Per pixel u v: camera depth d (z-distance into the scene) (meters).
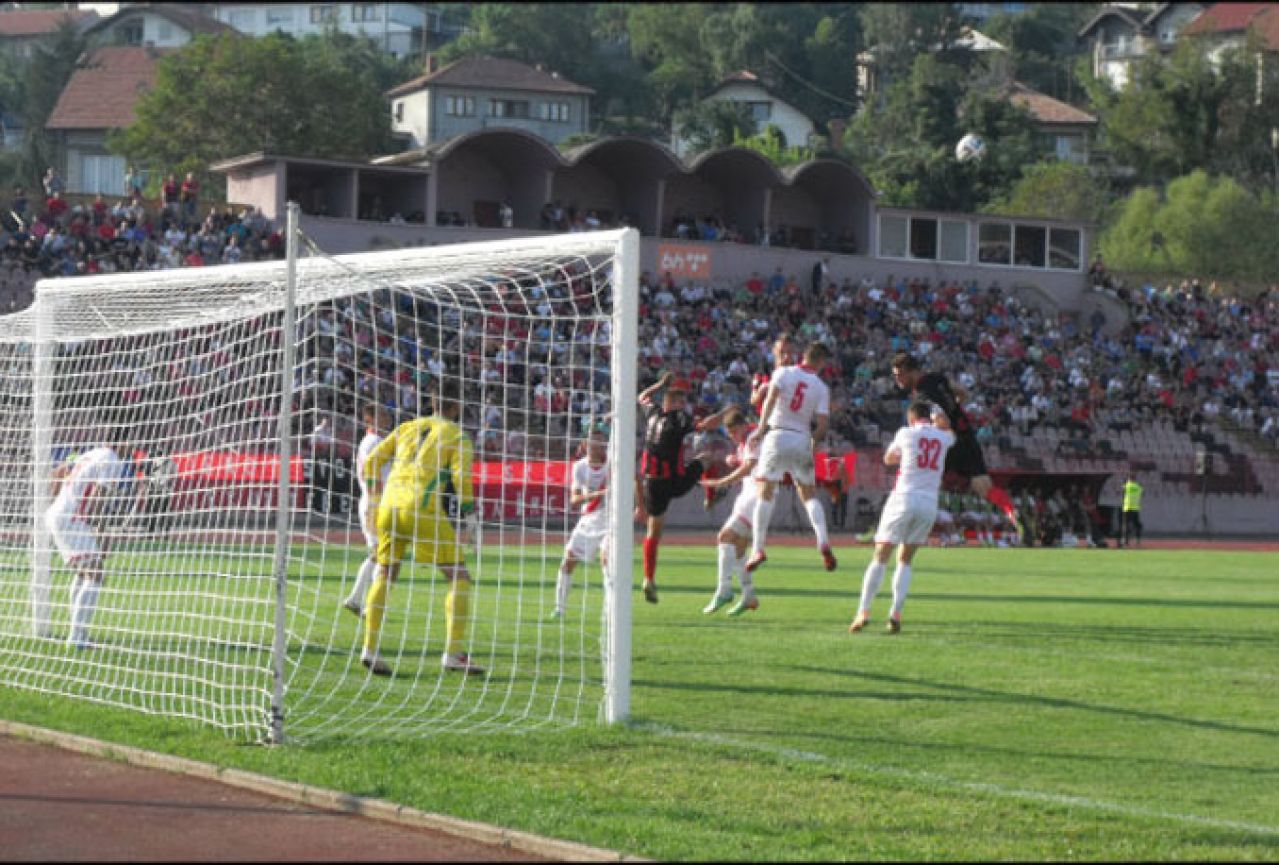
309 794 7.14
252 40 71.06
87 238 38.62
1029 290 55.31
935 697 10.17
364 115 72.12
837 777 7.59
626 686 9.19
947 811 6.90
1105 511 35.78
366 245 44.50
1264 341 54.38
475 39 108.56
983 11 134.75
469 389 21.91
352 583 17.38
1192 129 87.56
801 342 46.53
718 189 53.62
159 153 68.81
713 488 14.97
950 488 34.62
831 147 93.06
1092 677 11.25
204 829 6.65
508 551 23.84
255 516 11.93
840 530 39.38
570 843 6.25
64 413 12.93
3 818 6.82
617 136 50.09
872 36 115.06
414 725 8.92
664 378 14.90
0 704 9.62
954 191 80.38
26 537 13.12
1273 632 14.59
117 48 90.94
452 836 6.54
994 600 17.80
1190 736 9.07
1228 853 6.26
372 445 13.24
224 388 11.77
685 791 7.23
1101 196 85.38
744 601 14.70
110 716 9.16
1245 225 75.44
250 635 11.26
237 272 10.71
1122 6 111.88
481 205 50.06
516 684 10.45
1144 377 50.44
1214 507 46.28
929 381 14.46
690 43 113.12
